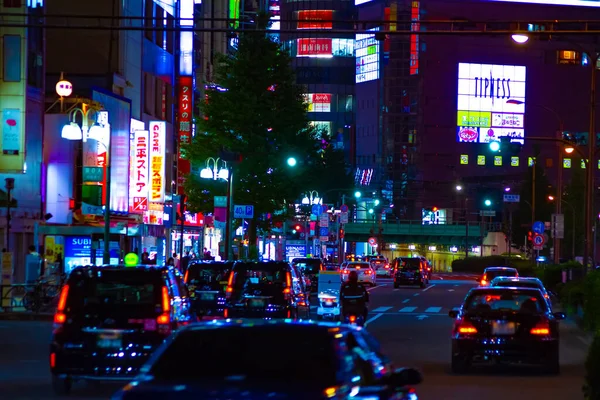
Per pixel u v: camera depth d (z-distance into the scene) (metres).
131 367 19.42
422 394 20.22
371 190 194.38
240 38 67.31
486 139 197.38
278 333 10.00
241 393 8.61
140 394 8.66
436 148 196.12
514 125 198.75
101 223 61.12
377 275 117.94
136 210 72.69
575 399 19.50
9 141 54.25
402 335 36.41
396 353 29.53
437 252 189.38
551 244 128.12
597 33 30.08
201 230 95.88
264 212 67.81
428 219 187.75
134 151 72.94
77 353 19.41
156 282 19.91
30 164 57.50
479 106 197.75
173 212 73.81
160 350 9.97
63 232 53.59
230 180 55.09
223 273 35.31
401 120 197.25
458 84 197.12
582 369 25.56
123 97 70.75
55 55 74.19
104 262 46.44
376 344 11.34
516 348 23.59
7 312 43.16
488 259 135.25
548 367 24.16
